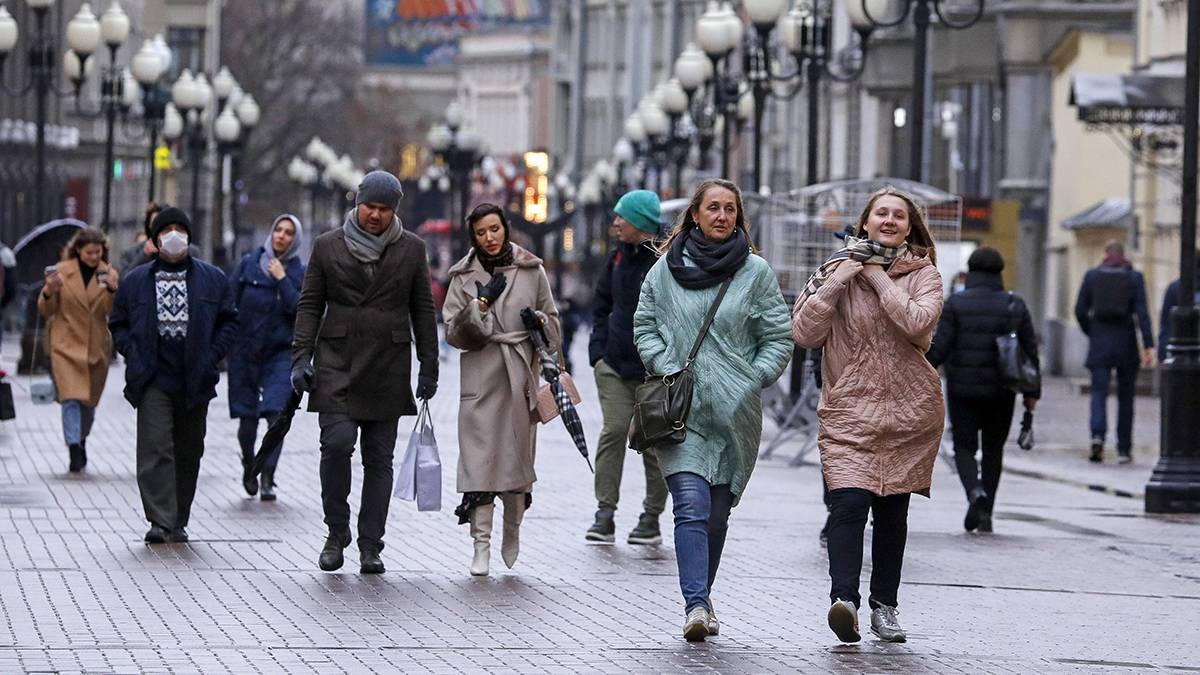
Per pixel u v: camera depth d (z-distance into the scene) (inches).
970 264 1660.9
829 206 2389.3
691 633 1069.1
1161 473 1850.4
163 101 4416.8
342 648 1029.2
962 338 1640.0
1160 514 1827.0
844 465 1067.3
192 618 1110.4
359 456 2134.6
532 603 1198.9
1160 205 3821.4
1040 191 5295.3
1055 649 1087.0
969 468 1641.2
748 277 1096.8
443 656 1013.8
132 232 7135.8
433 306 1333.7
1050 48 5172.2
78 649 1005.2
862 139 6323.8
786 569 1379.2
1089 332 2427.4
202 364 1434.5
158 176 7249.0
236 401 1721.2
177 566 1310.3
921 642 1096.8
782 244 2474.2
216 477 1907.0
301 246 1749.5
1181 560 1480.1
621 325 1492.4
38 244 3115.2
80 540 1425.9
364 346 1312.7
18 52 6102.4
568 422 1306.6
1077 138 4761.3
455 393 3447.3
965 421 1647.4
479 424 1318.9
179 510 1461.6
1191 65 1866.4
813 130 2736.2
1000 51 5310.0
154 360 1427.2
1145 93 3223.4
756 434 1093.8
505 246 1333.7
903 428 1068.5
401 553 1413.6
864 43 2677.2
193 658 988.6
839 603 1060.5
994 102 5565.9
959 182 5654.5
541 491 1860.2
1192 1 1856.5
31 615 1103.6
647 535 1501.0
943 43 5413.4
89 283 1910.7
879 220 1072.8
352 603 1179.3
